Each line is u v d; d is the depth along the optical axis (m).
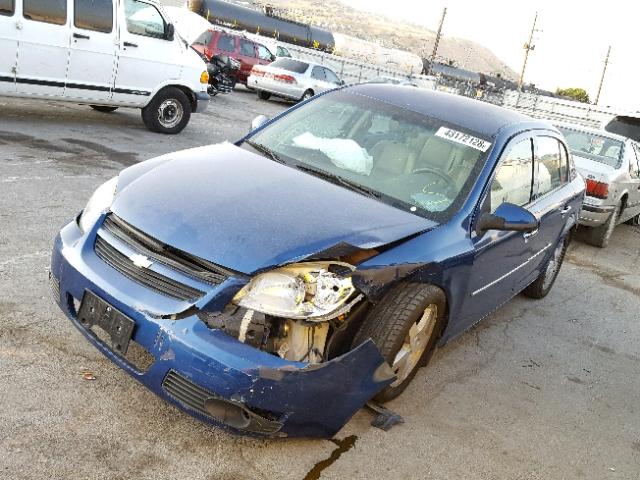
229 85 19.16
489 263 4.09
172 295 2.88
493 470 3.37
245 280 2.83
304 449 3.15
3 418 2.88
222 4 32.00
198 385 2.73
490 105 5.00
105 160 8.00
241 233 3.00
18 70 8.50
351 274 3.02
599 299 7.00
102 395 3.21
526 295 6.41
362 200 3.63
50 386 3.19
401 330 3.21
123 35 9.50
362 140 4.23
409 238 3.42
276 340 2.87
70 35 8.88
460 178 4.00
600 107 28.73
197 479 2.79
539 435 3.84
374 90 4.78
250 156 3.94
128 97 9.88
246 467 2.93
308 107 4.68
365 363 3.01
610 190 8.88
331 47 39.75
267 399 2.73
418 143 4.19
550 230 5.39
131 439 2.95
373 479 3.05
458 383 4.27
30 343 3.52
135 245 3.05
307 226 3.13
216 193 3.30
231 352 2.71
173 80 10.39
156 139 10.02
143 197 3.25
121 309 2.90
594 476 3.54
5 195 5.85
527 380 4.57
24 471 2.61
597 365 5.15
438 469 3.25
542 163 5.09
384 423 3.49
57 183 6.57
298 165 3.97
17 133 8.40
